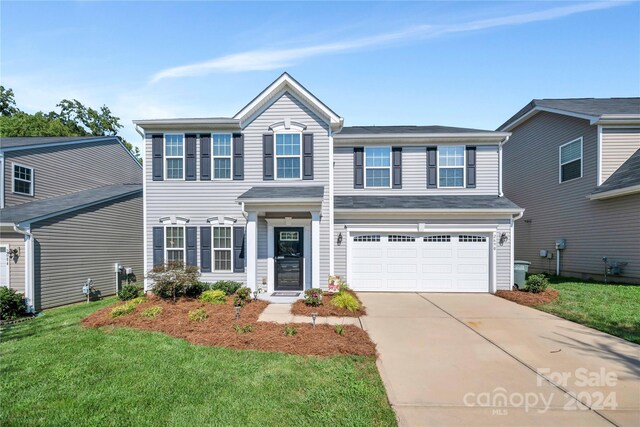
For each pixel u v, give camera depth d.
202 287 10.74
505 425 3.74
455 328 7.38
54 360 5.50
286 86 11.38
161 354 5.74
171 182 11.54
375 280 12.09
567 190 14.48
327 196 11.24
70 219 12.35
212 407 4.06
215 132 11.53
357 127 15.95
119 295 11.23
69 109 34.12
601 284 11.73
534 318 8.20
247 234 10.37
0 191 12.62
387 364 5.40
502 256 11.77
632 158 12.54
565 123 14.63
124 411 3.99
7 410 4.02
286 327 6.91
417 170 13.43
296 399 4.25
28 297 10.59
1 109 31.95
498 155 13.17
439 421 3.81
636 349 6.05
